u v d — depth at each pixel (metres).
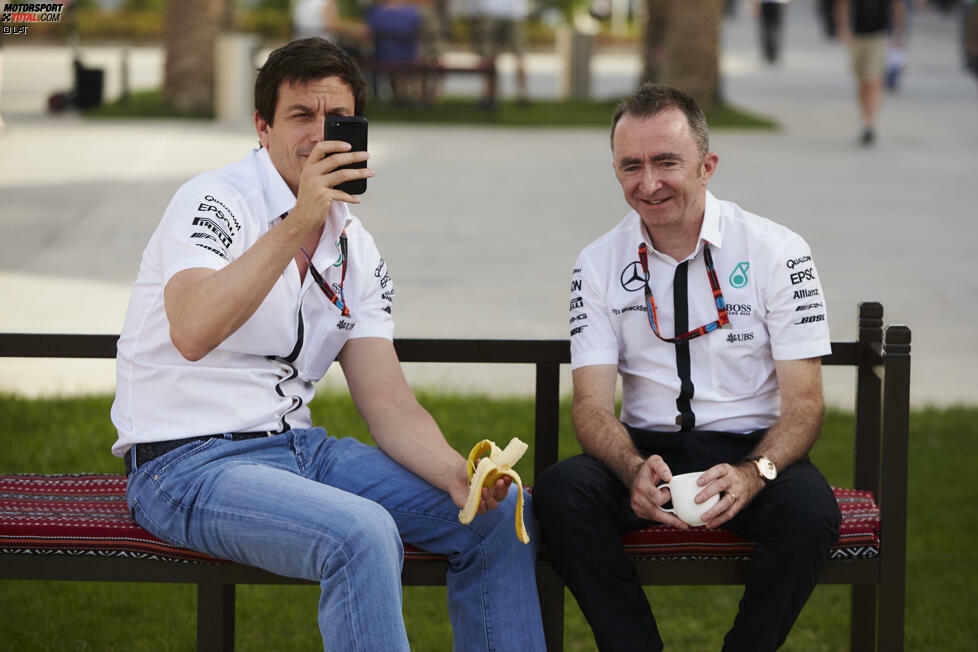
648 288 3.69
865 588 3.89
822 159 14.76
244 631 4.44
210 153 14.24
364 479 3.47
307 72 3.39
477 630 3.36
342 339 3.59
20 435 5.88
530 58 32.03
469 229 10.85
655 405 3.73
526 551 3.40
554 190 12.78
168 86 18.02
